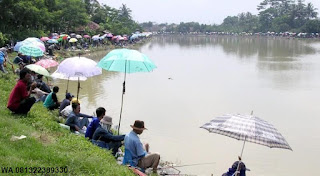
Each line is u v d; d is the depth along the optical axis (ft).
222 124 24.34
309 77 101.40
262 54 186.09
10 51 107.76
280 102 69.26
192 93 76.48
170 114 58.34
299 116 58.85
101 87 79.56
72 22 181.16
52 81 81.66
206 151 42.45
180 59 155.12
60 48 143.33
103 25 241.55
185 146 43.80
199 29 561.02
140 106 63.00
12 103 32.17
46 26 160.56
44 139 27.30
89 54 156.46
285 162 40.01
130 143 28.68
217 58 161.48
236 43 303.48
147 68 33.83
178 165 37.96
